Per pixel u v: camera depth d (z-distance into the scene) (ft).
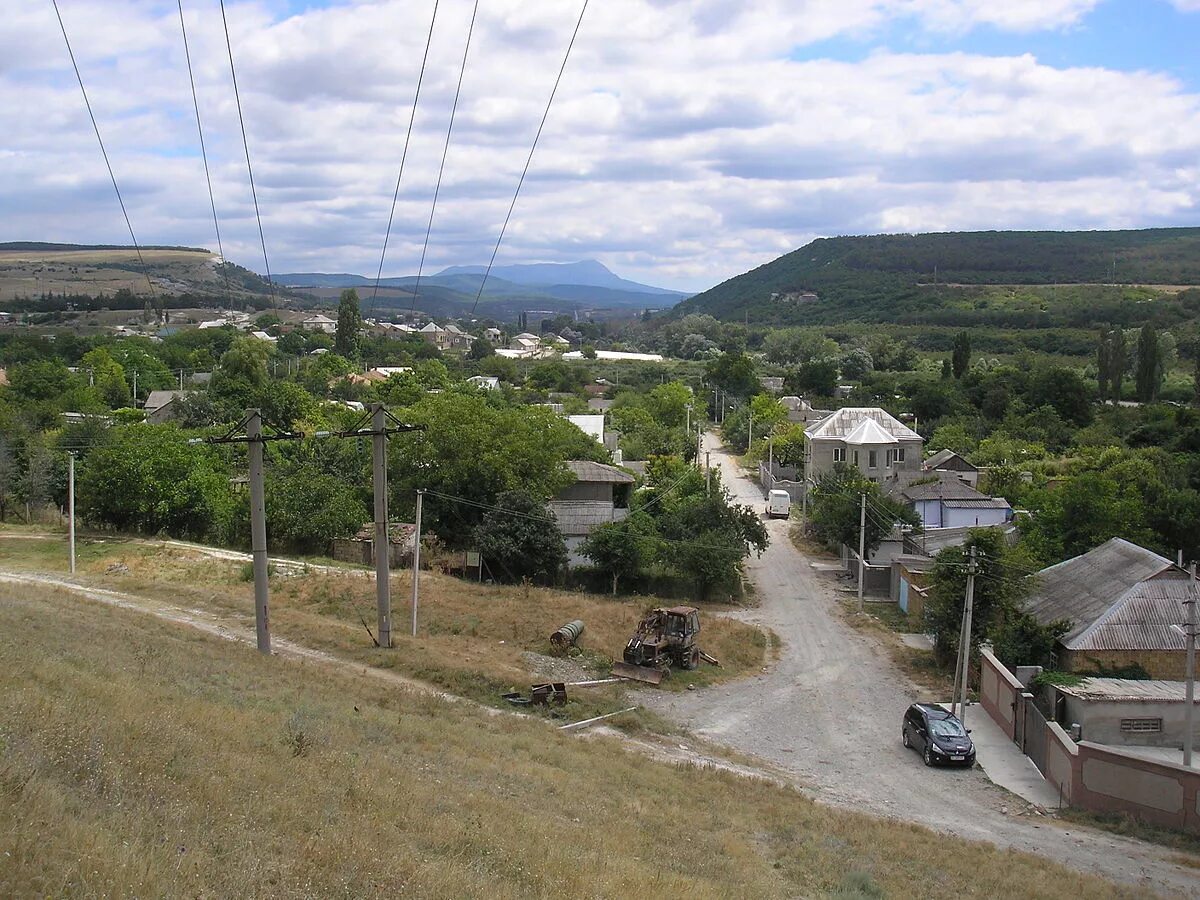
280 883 30.37
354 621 120.37
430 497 169.07
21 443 189.67
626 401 392.88
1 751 34.53
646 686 110.63
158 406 319.68
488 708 88.48
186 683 61.52
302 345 526.16
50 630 70.64
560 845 44.70
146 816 33.17
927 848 62.49
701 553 155.43
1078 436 285.23
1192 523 164.66
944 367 377.30
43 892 25.14
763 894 45.16
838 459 237.04
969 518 189.98
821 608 155.12
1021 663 105.60
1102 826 75.36
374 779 47.83
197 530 166.61
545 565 155.53
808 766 88.28
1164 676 100.99
